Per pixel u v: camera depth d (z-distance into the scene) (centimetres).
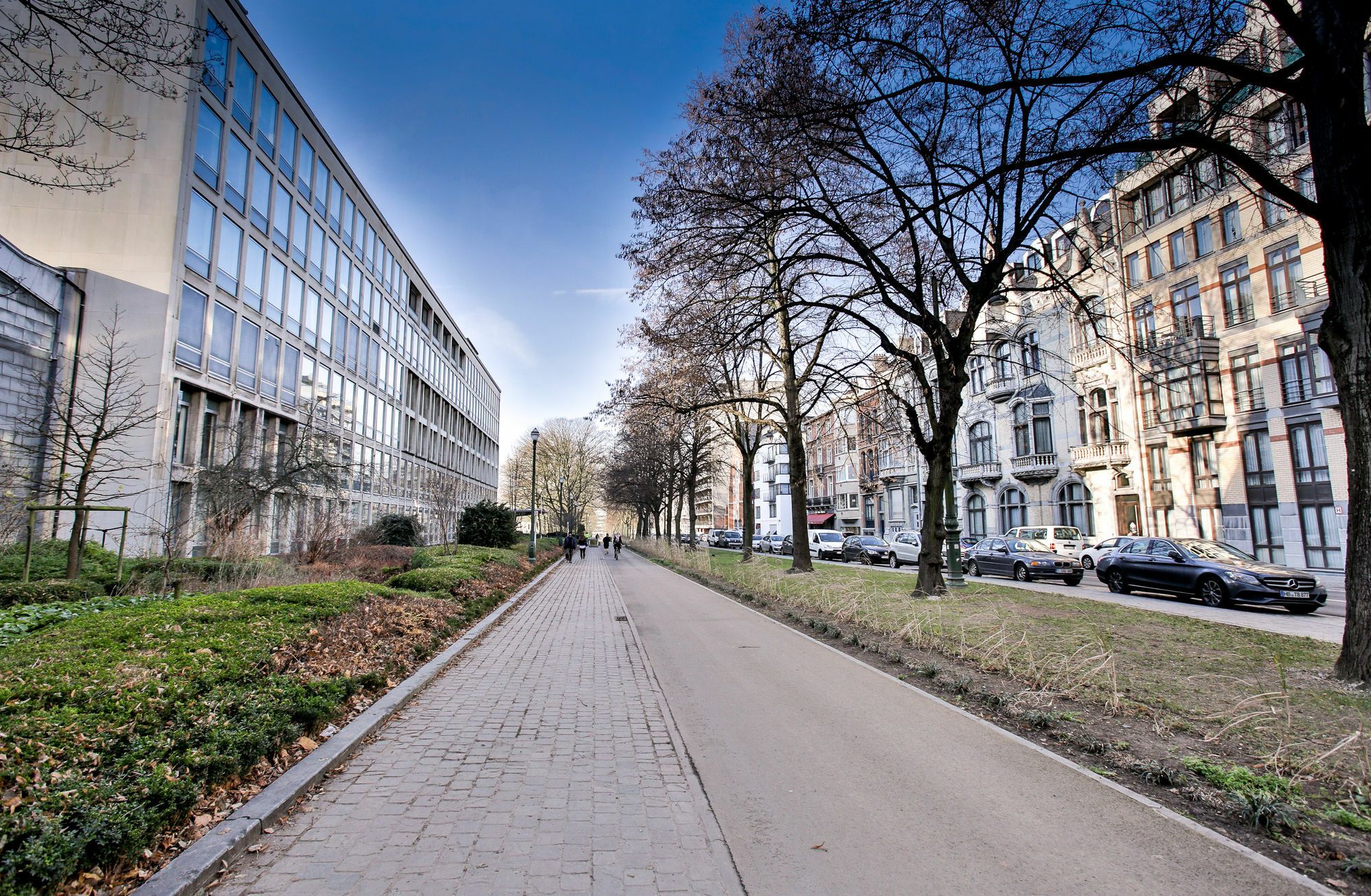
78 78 1952
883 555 3098
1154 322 2581
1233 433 2286
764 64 1001
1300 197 737
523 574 2248
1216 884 313
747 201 1100
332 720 545
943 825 380
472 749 512
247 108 2419
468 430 6662
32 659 471
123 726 372
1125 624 1023
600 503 8275
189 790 350
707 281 1237
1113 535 2781
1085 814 394
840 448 5281
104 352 1730
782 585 1611
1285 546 2112
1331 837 356
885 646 912
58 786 306
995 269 1236
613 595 1761
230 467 1625
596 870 327
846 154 1108
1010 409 3344
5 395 1608
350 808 399
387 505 4091
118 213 1961
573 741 534
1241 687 650
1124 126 989
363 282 3694
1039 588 1772
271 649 592
